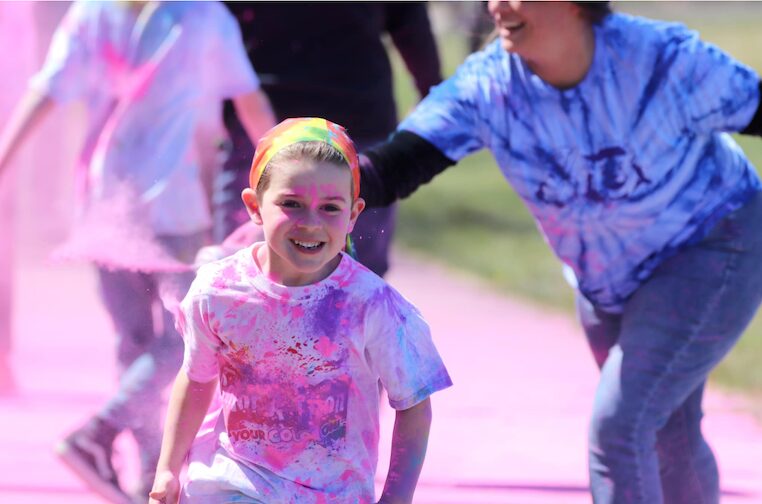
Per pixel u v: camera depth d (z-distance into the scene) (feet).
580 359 86.22
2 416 62.69
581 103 34.81
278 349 29.27
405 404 29.73
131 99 45.03
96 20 45.52
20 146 46.85
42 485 50.42
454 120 35.94
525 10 33.55
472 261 148.87
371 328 29.40
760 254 35.83
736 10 291.99
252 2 47.37
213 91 45.91
